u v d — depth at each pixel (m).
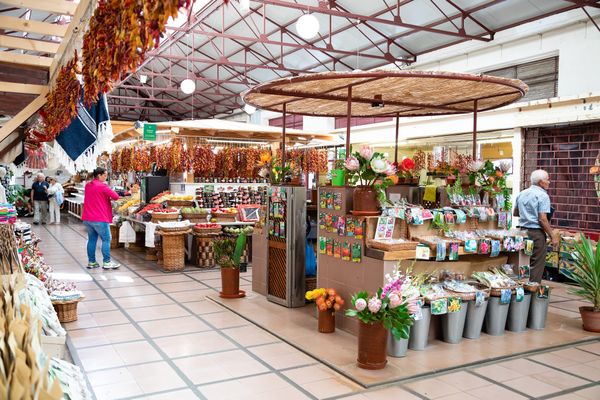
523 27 9.56
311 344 4.38
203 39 15.19
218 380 3.63
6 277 1.73
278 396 3.38
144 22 1.89
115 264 8.02
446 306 4.34
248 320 5.18
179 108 24.48
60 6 2.68
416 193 5.63
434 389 3.51
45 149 5.02
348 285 4.71
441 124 10.48
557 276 7.70
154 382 3.59
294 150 10.38
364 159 4.57
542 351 4.36
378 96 5.33
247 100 5.59
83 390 1.77
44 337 2.67
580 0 7.83
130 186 13.48
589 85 8.38
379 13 10.71
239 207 9.12
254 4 12.11
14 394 0.96
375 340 3.78
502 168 5.52
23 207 18.08
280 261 5.82
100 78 2.35
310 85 4.71
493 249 4.82
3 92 3.60
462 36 9.96
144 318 5.22
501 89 4.87
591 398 3.41
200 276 7.51
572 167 7.98
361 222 4.50
